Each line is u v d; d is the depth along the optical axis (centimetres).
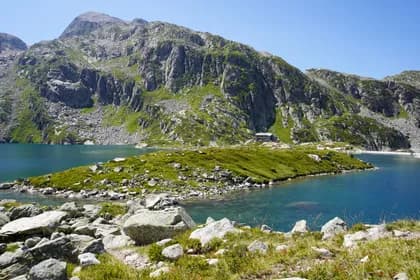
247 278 1391
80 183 8162
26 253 1722
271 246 1758
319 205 6706
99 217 3409
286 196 7731
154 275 1520
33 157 18962
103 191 7706
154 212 2484
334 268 1307
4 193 7838
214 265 1553
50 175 8888
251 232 2128
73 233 2342
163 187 8038
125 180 8262
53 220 2319
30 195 7625
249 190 8550
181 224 2348
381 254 1373
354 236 1792
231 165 10450
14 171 12294
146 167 9262
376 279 1187
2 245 1944
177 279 1434
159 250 1862
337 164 14100
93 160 17000
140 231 2316
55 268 1440
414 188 8919
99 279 1510
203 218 5581
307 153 14275
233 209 6334
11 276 1597
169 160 9981
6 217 2636
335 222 2148
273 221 5378
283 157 12938
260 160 11831
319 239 1928
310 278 1264
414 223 1972
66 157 19038
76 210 3447
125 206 4353
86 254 1791
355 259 1409
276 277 1358
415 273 1159
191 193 7744
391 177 11494
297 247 1677
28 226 2223
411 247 1430
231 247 1800
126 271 1598
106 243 2345
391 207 6512
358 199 7356
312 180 10550
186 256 1767
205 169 9662
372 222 5259
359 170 13962
